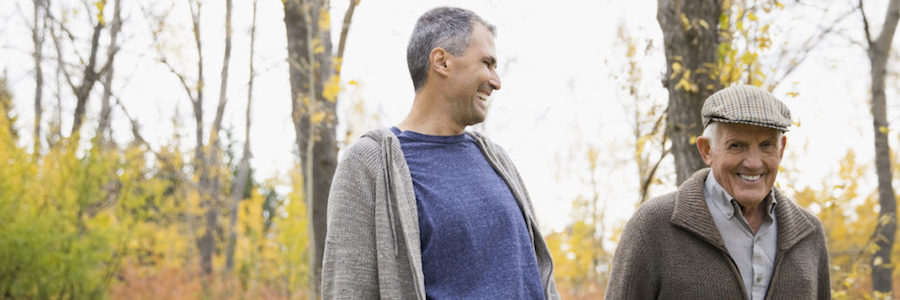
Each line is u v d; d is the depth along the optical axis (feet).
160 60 47.14
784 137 7.53
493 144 7.24
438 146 6.61
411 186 6.28
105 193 32.19
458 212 6.26
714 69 12.62
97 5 23.25
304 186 22.31
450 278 6.17
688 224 7.79
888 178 27.63
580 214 56.65
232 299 43.34
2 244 28.14
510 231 6.44
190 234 53.88
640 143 14.57
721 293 7.70
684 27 12.85
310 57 21.13
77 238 29.84
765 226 7.76
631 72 16.26
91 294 31.22
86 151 30.81
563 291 51.85
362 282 6.01
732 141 7.33
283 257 45.91
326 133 21.61
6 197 29.30
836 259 25.82
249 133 51.60
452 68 6.47
